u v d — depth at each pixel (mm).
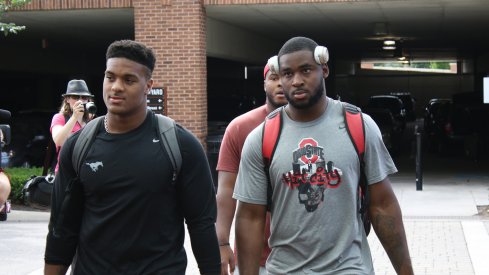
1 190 4910
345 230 3643
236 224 3904
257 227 3861
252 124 4801
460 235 10445
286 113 3807
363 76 52281
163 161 3572
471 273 8086
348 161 3641
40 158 19469
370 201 3809
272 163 3705
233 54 19922
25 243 10016
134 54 3594
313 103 3668
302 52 3648
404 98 46688
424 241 10000
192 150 3674
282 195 3697
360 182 3758
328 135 3674
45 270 3771
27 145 19438
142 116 3646
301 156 3650
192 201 3684
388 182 3801
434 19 19859
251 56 22156
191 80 15570
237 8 16297
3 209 5422
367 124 3732
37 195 7887
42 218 12141
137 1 15656
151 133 3641
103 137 3623
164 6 15570
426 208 13102
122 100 3557
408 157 24453
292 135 3701
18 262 8805
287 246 3697
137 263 3549
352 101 51406
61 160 3693
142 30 15656
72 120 7508
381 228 3785
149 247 3541
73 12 16719
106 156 3559
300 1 15492
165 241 3596
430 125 27516
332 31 23219
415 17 19203
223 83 29766
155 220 3559
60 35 22562
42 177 7871
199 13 15562
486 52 37312
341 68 45531
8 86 30750
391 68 54844
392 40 27609
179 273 3619
